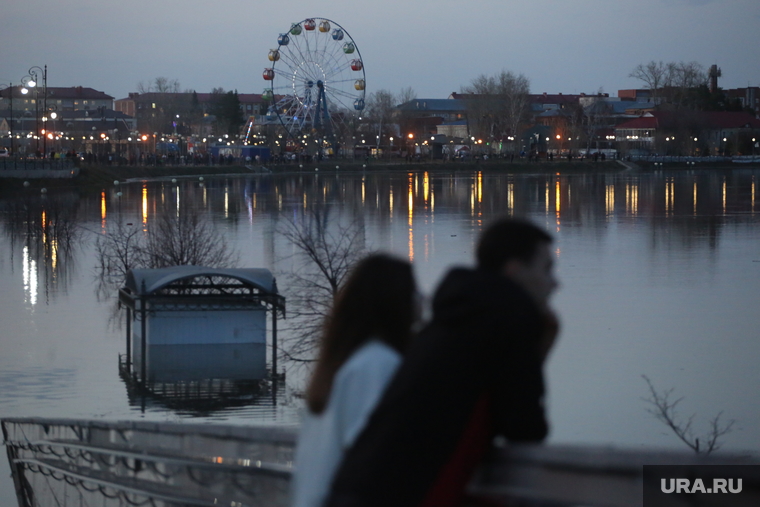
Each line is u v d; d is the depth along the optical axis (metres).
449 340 2.95
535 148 186.12
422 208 80.00
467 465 2.91
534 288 3.33
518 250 3.31
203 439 6.12
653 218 72.81
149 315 27.52
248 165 135.50
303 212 74.38
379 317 3.42
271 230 60.69
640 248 54.28
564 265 46.97
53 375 25.05
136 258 43.19
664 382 23.34
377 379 3.25
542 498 2.89
